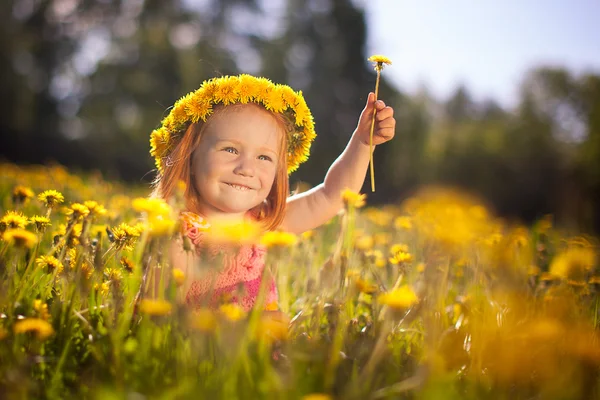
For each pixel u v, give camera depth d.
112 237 1.95
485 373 1.57
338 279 1.92
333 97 34.84
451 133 41.53
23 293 1.67
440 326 1.59
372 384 1.43
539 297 2.31
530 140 40.66
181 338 1.42
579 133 41.91
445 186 38.69
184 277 1.67
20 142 25.41
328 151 34.16
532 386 1.52
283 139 2.27
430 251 2.05
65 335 1.53
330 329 1.71
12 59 28.58
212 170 2.12
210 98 2.14
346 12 34.97
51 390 1.30
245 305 2.01
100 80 30.94
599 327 1.97
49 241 2.64
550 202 39.38
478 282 2.21
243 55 34.69
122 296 1.65
